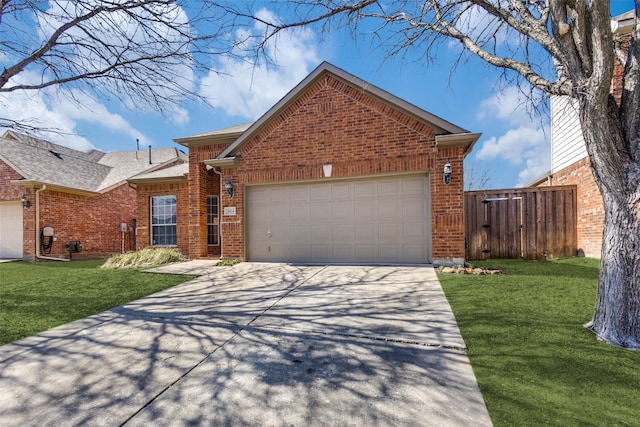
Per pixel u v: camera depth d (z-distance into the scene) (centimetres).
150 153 1962
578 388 249
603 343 324
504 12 429
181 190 1190
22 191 1291
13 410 245
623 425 205
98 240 1524
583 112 337
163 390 267
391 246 804
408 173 788
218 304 507
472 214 930
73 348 355
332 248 848
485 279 601
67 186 1364
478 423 214
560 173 1098
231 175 926
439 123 746
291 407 239
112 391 267
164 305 511
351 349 333
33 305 520
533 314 408
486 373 277
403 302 482
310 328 393
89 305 519
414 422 218
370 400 245
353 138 818
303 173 856
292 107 873
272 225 900
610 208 339
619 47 414
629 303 321
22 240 1311
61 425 226
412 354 318
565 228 895
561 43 350
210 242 1191
